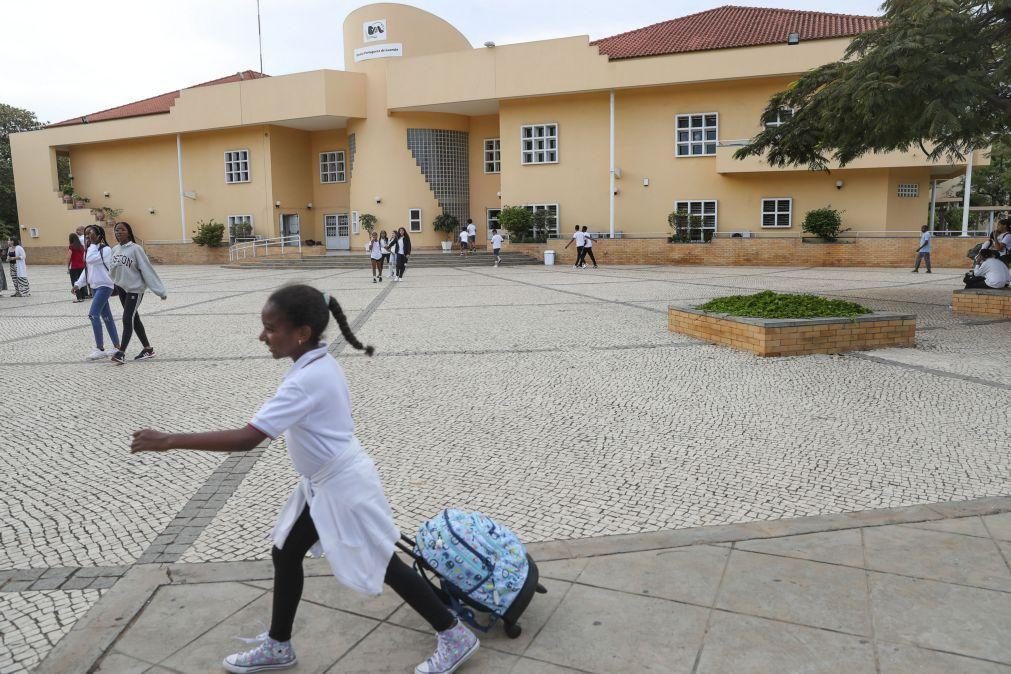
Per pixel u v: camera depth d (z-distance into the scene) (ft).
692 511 14.24
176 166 116.57
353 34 103.96
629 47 95.61
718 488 15.43
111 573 12.26
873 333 30.01
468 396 23.79
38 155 122.31
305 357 8.71
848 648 9.57
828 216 83.56
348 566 8.67
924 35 32.86
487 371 27.45
